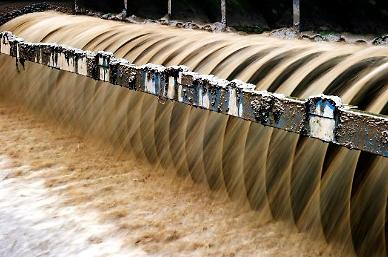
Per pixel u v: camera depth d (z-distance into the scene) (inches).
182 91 412.5
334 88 368.5
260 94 343.6
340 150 332.8
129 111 521.0
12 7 959.6
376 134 276.1
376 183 308.2
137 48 589.9
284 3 1239.5
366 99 337.7
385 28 1132.5
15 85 714.2
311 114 311.9
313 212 339.9
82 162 489.1
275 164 370.9
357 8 1178.0
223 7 979.9
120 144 519.2
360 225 313.3
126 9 1104.2
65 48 567.8
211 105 387.2
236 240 339.0
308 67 410.6
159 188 429.4
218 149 417.4
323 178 338.0
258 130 390.6
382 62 371.9
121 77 484.7
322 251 324.8
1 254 325.7
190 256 320.5
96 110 566.6
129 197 408.2
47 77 656.4
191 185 430.6
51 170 464.4
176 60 525.7
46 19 826.2
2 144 533.6
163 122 477.4
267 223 361.4
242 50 493.7
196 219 369.1
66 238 343.3
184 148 448.8
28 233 349.1
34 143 542.3
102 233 349.1
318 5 1178.6
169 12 1105.4
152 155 481.1
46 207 387.5
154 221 366.0
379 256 303.4
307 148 353.1
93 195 410.9
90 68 528.1
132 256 321.4
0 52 726.5
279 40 558.6
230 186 400.8
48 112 639.1
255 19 1208.8
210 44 541.3
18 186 426.9
